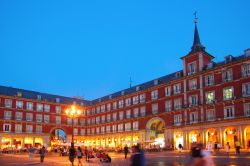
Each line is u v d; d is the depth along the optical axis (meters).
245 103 48.88
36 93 89.31
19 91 85.12
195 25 64.62
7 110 79.00
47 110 86.81
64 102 91.25
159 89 68.19
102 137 85.25
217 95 53.66
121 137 78.12
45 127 85.19
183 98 60.62
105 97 91.31
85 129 93.06
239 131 48.00
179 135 59.94
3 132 76.94
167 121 63.66
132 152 11.04
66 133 89.19
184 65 61.41
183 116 59.78
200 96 56.66
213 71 55.12
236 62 51.25
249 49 51.00
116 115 81.50
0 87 82.12
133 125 74.62
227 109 51.59
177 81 62.81
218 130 51.41
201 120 55.44
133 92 75.62
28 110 82.88
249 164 22.64
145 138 69.44
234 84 51.22
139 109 73.44
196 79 58.34
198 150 10.18
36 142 82.88
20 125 80.56
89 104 94.69
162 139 65.44
